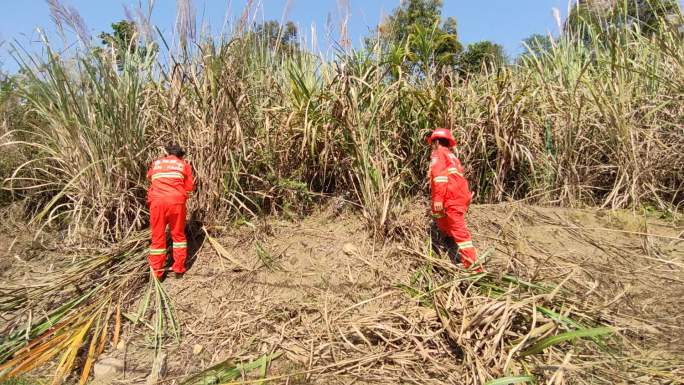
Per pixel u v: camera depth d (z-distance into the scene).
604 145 5.98
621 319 3.52
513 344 3.06
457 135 5.66
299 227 5.14
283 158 5.59
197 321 3.88
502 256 4.52
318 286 4.19
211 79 4.86
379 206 4.68
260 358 3.34
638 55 6.04
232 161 5.02
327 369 3.18
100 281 4.32
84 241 5.06
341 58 5.12
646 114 5.52
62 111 4.95
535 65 6.36
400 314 3.60
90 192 5.17
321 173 5.81
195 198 5.14
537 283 3.80
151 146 5.36
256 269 4.46
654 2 5.79
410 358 3.23
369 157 4.73
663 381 2.82
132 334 3.74
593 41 6.07
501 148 5.41
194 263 4.61
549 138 5.95
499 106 5.54
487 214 5.23
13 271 4.85
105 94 5.06
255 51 5.70
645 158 5.57
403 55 4.99
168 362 3.42
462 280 3.68
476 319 3.15
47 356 3.30
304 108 5.33
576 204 5.68
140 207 5.27
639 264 4.41
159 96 5.30
